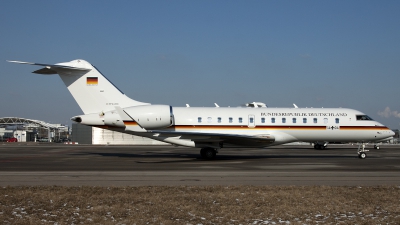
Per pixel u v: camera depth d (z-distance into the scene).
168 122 26.30
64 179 15.68
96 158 27.17
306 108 28.98
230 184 14.53
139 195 11.95
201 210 10.05
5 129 113.94
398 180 15.88
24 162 23.59
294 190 13.01
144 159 26.17
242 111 27.84
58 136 116.00
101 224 8.62
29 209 10.02
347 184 14.73
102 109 26.95
